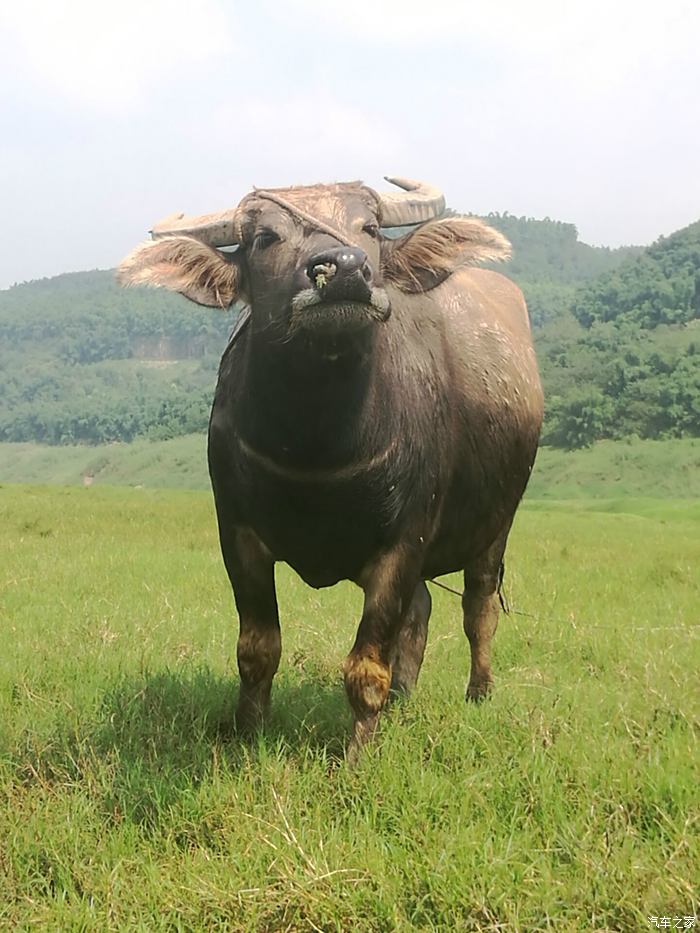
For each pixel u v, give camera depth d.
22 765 4.14
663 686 5.34
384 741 4.21
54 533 13.61
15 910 3.17
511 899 3.12
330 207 4.03
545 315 175.88
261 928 3.06
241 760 4.12
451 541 5.16
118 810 3.79
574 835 3.49
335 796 3.85
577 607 8.61
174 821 3.66
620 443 81.62
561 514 28.83
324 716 4.88
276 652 4.61
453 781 3.99
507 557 12.72
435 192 4.75
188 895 3.18
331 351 3.68
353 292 3.49
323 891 3.14
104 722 4.57
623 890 3.12
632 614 8.26
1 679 5.37
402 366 4.34
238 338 4.42
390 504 4.22
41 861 3.48
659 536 18.88
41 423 157.38
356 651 4.33
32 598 8.09
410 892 3.20
